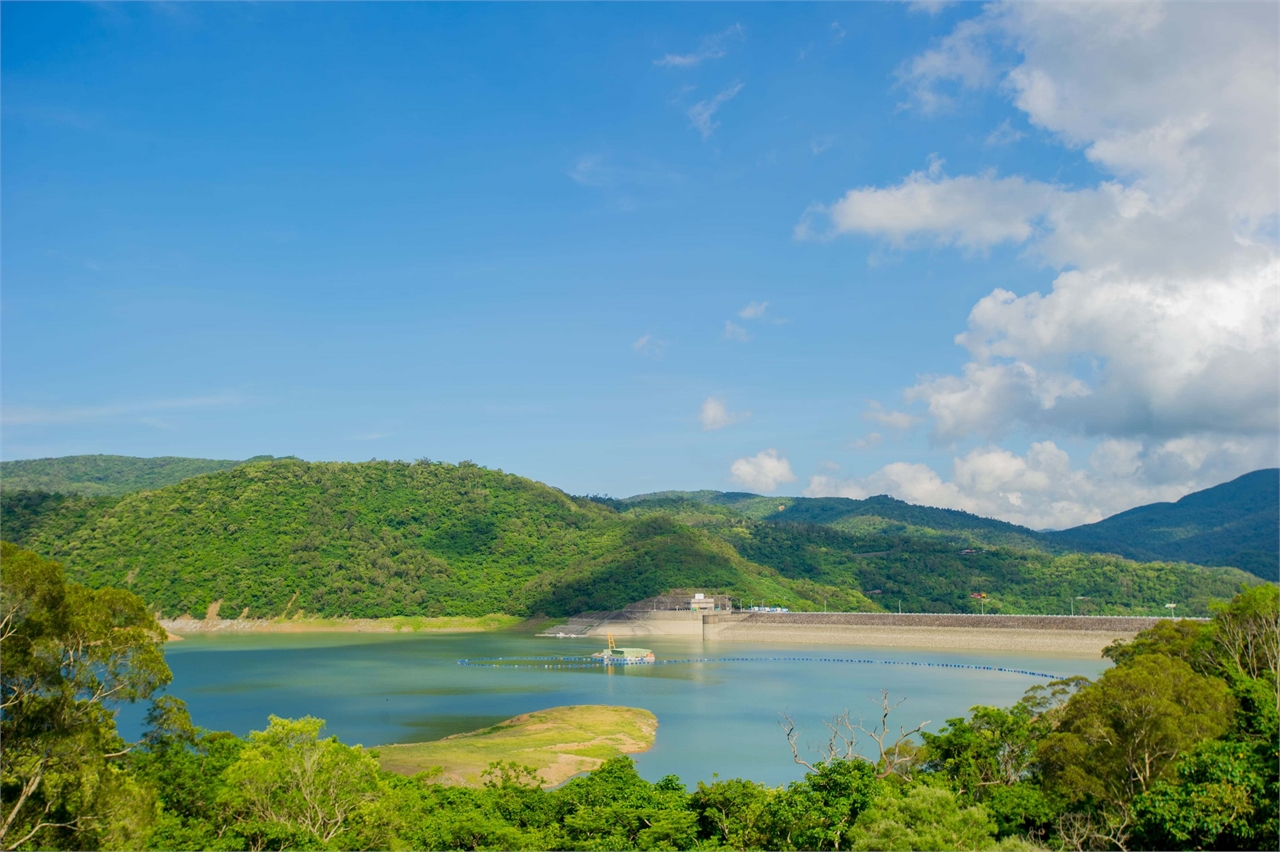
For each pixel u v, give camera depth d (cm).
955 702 16250
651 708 15950
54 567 5397
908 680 19888
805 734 13438
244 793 6450
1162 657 8288
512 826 7119
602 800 7631
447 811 7500
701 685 19175
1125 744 7306
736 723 14388
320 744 6931
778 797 7131
